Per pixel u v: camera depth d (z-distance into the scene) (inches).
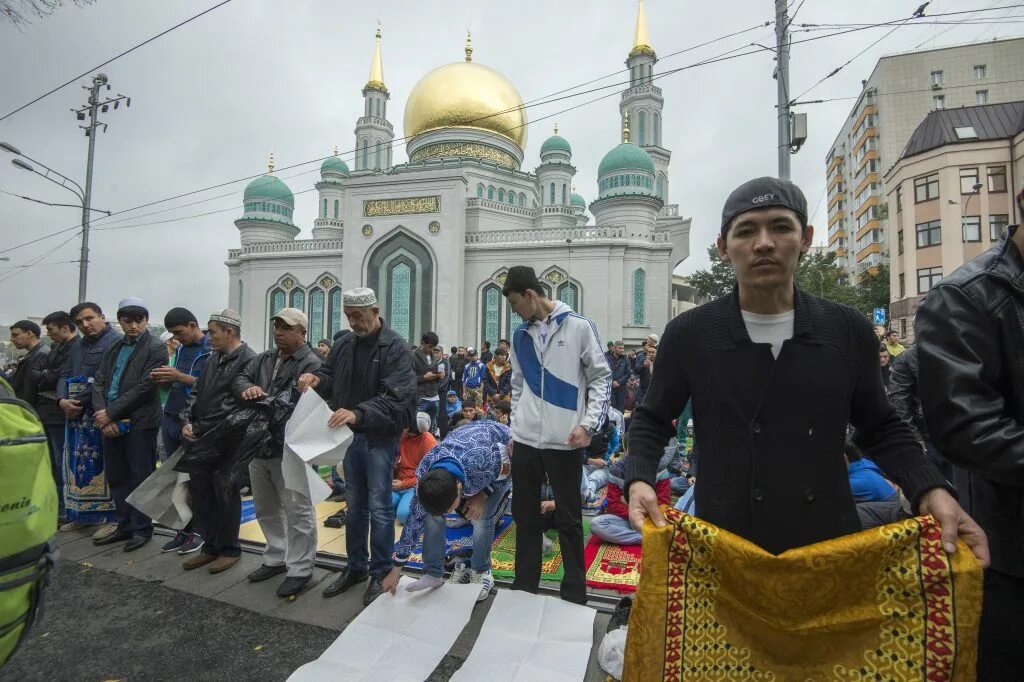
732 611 58.7
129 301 171.6
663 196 1248.8
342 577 135.6
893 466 59.3
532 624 105.8
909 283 885.8
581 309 906.7
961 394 57.2
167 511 157.2
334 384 141.5
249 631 116.2
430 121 1188.5
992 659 60.4
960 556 53.9
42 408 198.1
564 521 117.1
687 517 59.4
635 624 59.4
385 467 132.6
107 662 105.0
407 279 944.3
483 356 458.0
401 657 99.3
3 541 56.4
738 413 57.8
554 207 1057.5
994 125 844.0
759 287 57.2
